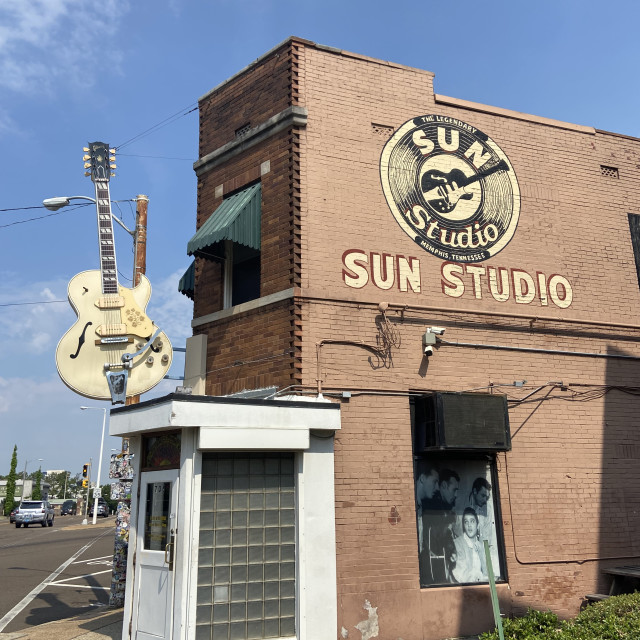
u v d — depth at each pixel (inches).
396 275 416.5
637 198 510.3
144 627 323.9
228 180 462.6
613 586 407.5
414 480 390.3
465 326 424.5
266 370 393.4
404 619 357.1
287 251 401.7
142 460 354.0
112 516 3105.3
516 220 462.9
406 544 369.1
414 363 404.2
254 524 325.1
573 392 441.1
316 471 341.1
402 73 456.8
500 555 397.7
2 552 970.7
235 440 317.1
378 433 382.0
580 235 479.5
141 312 438.6
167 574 317.1
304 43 439.5
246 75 471.2
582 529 417.1
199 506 314.8
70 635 367.9
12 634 375.2
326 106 431.2
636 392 460.4
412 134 446.9
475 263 441.1
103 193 473.1
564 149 493.0
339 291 398.6
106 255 449.1
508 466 410.3
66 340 421.7
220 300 447.2
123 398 421.7
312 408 337.7
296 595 323.3
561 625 319.3
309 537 331.3
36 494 3553.2
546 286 457.4
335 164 421.7
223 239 404.5
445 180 448.1
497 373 424.2
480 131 468.8
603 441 440.1
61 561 823.1
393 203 428.5
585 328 459.2
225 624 308.8
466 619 371.2
